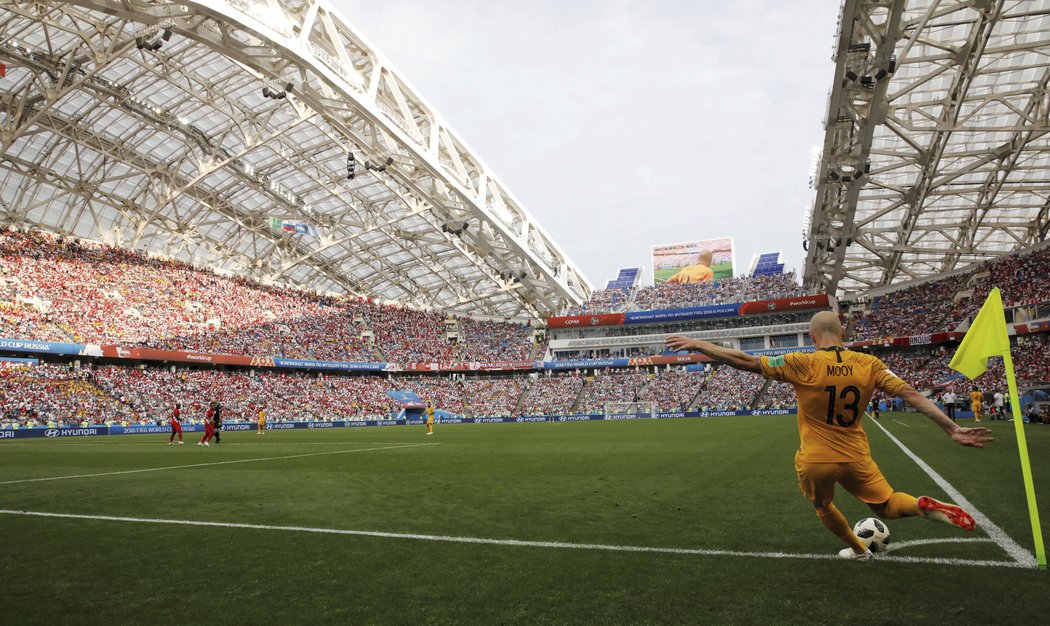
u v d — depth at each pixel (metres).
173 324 57.94
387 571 5.64
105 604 4.82
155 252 66.69
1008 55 33.84
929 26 32.09
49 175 54.72
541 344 84.25
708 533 6.87
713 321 74.88
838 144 39.06
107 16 39.00
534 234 73.69
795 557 5.74
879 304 67.94
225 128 54.00
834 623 4.05
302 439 32.12
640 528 7.25
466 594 4.91
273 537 7.19
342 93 42.72
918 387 54.56
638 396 67.12
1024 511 7.55
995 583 4.80
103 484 12.41
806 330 71.69
